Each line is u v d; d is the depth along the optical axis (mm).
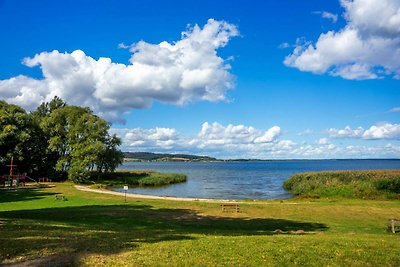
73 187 65500
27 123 80188
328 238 18500
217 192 67000
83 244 14641
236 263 13320
